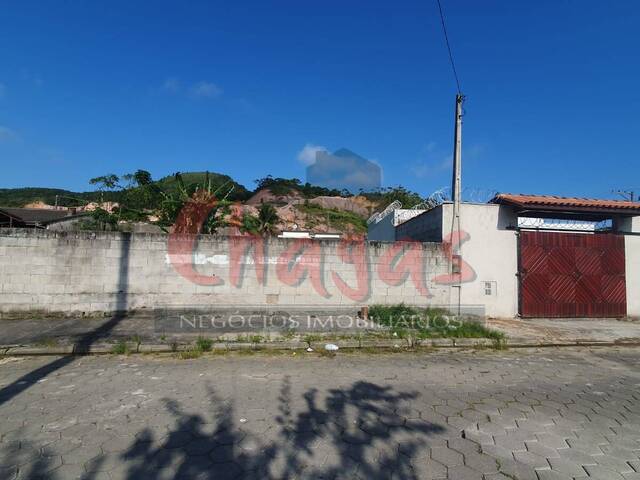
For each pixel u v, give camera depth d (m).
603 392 5.18
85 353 6.45
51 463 3.05
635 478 3.11
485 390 5.09
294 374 5.52
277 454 3.29
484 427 3.93
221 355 6.49
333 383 5.16
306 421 3.94
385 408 4.36
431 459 3.28
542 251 10.66
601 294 10.79
